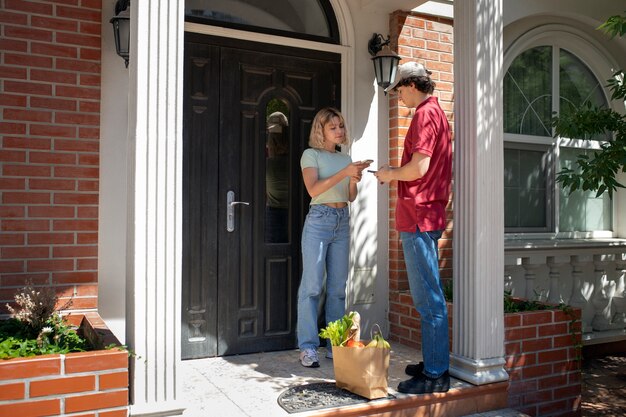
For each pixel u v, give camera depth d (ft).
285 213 15.93
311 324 13.83
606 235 21.98
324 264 14.02
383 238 17.21
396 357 14.92
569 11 20.17
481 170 12.79
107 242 13.53
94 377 9.23
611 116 17.72
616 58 22.20
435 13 17.42
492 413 12.40
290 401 11.19
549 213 20.71
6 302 12.36
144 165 9.81
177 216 9.96
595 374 18.81
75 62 13.00
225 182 15.08
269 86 15.65
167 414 9.78
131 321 9.84
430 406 11.80
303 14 16.34
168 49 9.93
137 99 9.77
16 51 12.50
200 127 14.79
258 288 15.46
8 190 12.41
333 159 13.79
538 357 13.76
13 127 12.45
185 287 14.58
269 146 15.72
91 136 13.14
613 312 21.21
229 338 15.08
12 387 8.74
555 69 21.01
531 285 19.26
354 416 10.98
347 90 16.57
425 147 11.48
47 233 12.75
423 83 12.01
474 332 12.64
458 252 13.08
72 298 12.96
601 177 16.62
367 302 16.81
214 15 15.10
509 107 20.10
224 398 11.51
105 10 13.50
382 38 16.97
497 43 13.12
